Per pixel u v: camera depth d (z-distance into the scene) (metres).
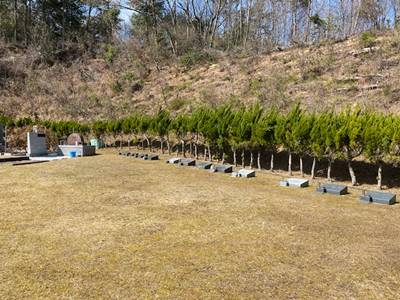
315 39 31.12
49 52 41.31
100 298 4.00
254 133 14.85
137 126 22.77
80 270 4.70
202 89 28.27
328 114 13.30
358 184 11.88
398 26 24.17
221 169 14.02
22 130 24.45
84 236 6.00
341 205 8.58
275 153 16.62
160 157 19.42
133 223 6.78
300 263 5.03
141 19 46.00
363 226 6.82
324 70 23.03
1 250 5.36
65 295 4.06
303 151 13.30
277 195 9.66
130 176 12.43
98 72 38.50
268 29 41.78
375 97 18.36
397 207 8.43
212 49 36.50
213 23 42.56
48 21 45.97
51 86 35.75
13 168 14.19
